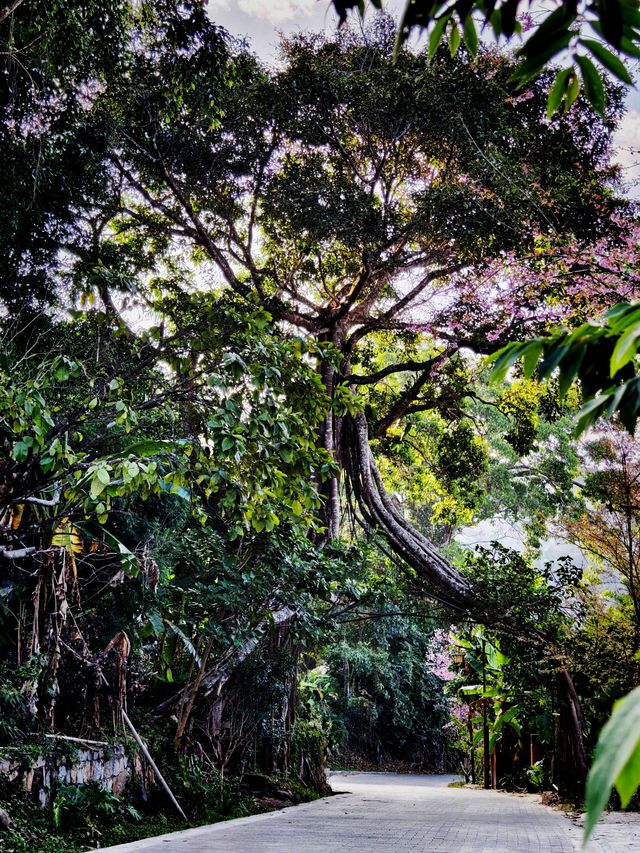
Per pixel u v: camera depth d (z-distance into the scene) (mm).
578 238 14023
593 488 15203
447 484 22281
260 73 15297
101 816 9992
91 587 12195
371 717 31734
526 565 17953
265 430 8023
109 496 7660
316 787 18312
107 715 11789
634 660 13992
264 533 12758
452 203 14609
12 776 9031
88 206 14141
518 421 19922
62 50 11523
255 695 14719
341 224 15008
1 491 7918
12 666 10117
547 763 18828
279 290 17844
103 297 10508
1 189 12445
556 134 14555
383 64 14812
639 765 739
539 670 16094
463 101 14375
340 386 9242
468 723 24078
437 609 18094
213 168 16234
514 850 8438
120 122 14203
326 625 13969
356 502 18266
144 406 8352
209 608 12547
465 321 16469
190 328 8695
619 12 1488
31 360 10641
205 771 13344
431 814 13320
